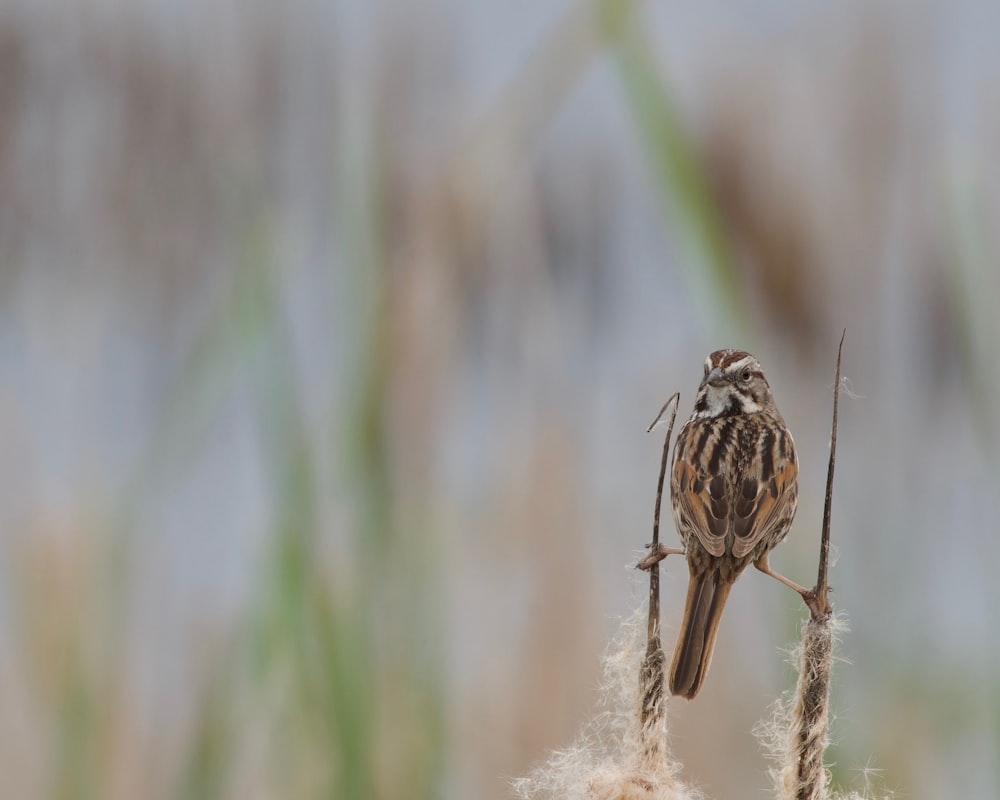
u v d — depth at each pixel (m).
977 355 10.77
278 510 9.73
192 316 15.95
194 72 18.28
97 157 17.75
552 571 12.40
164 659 11.64
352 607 9.70
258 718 9.73
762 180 15.12
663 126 10.47
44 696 11.05
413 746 10.09
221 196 17.09
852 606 11.88
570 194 15.92
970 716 11.53
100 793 10.88
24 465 12.48
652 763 6.52
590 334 14.58
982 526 11.91
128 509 10.95
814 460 13.33
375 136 11.55
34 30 19.00
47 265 16.61
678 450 9.43
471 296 13.43
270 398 9.94
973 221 10.88
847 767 10.60
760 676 12.38
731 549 8.62
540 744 11.75
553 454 12.77
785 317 14.70
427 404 11.76
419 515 11.22
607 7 10.94
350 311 10.73
